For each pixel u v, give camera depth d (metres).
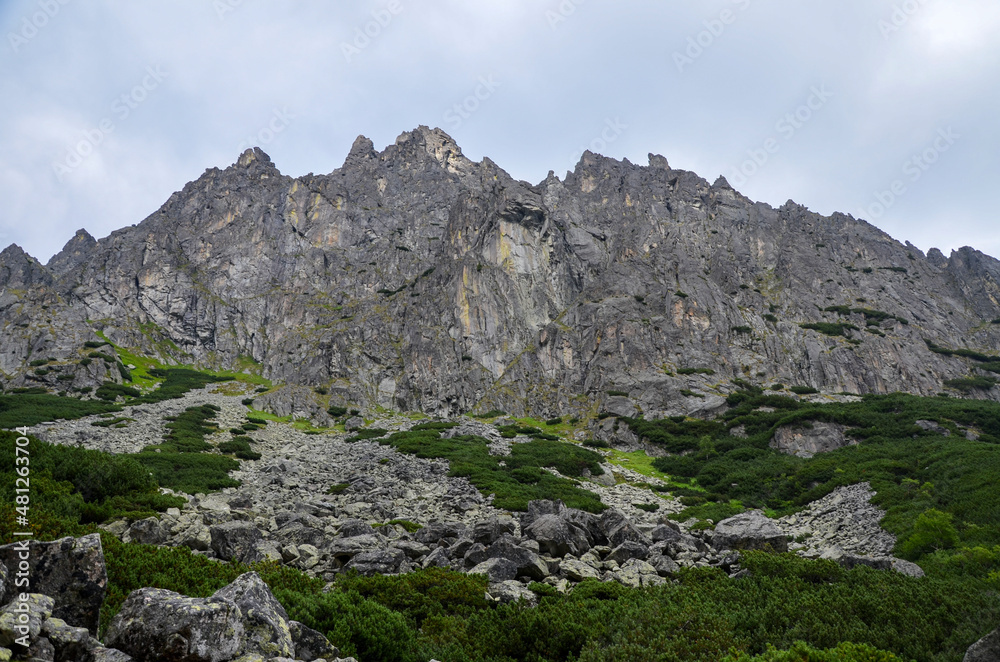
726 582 21.52
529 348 112.88
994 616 15.83
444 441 73.50
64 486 27.41
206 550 24.27
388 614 16.23
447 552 27.19
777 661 13.70
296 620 14.38
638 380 93.50
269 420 88.94
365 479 50.09
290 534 29.03
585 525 32.66
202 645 10.65
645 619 17.30
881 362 103.06
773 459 64.25
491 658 15.93
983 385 100.25
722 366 100.88
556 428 90.81
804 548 35.00
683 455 73.12
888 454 55.25
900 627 16.31
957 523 31.56
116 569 16.12
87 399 89.19
